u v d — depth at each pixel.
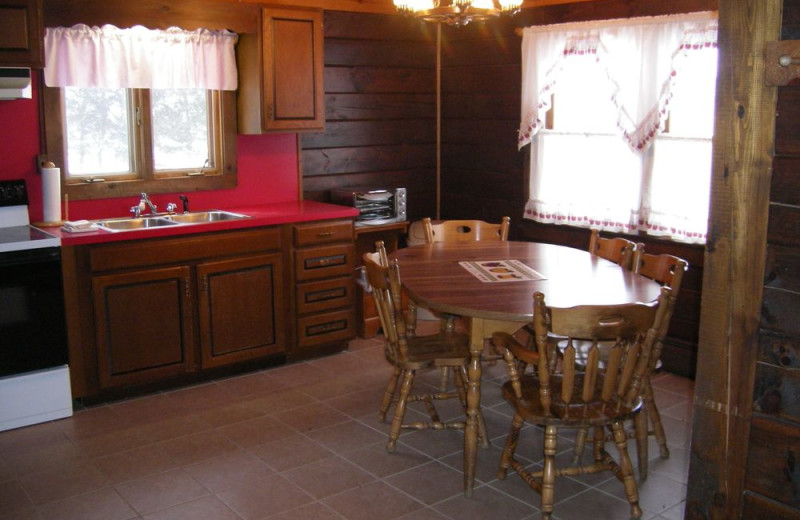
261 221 4.32
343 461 3.34
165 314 4.06
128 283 3.91
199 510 2.92
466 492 3.02
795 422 1.52
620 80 4.46
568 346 2.62
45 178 4.00
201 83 4.58
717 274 1.60
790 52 1.44
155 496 3.03
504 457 3.12
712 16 3.97
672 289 2.96
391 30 5.50
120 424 3.73
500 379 4.36
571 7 4.76
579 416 2.71
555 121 4.92
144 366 4.04
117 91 4.39
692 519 1.72
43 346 3.70
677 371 4.46
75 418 3.81
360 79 5.39
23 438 3.57
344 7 5.20
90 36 4.11
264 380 4.36
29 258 3.59
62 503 2.97
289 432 3.64
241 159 4.91
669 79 4.19
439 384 4.30
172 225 4.17
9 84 3.68
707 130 4.11
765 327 1.54
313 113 4.82
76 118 4.27
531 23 5.03
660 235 4.43
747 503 1.61
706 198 4.16
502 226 4.46
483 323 3.01
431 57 5.77
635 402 2.83
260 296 4.39
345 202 5.06
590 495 3.06
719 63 1.55
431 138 5.88
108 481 3.15
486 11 3.08
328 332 4.74
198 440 3.55
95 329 3.86
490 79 5.40
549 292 3.11
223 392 4.17
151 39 4.33
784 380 1.52
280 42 4.59
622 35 4.43
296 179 5.19
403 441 3.54
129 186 4.44
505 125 5.34
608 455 3.11
